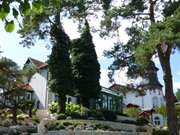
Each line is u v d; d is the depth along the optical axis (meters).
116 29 31.17
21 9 5.44
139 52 24.84
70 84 38.16
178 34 23.69
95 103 43.34
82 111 37.97
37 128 31.86
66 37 39.06
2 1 5.36
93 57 42.28
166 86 30.75
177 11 25.80
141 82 32.69
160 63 30.52
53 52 38.53
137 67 30.86
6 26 5.47
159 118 60.47
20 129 31.45
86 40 42.38
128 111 53.25
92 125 34.00
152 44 24.25
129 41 31.03
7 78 38.25
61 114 36.16
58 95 37.94
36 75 52.88
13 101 38.59
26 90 41.00
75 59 41.88
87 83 41.47
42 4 5.55
